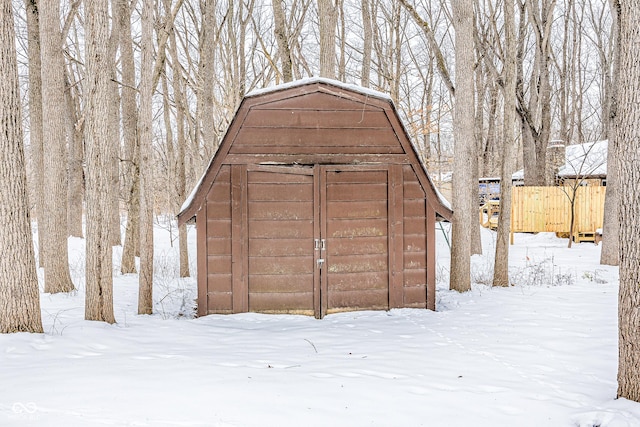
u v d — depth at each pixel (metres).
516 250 19.55
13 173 6.48
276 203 9.44
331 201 9.55
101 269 7.97
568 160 27.31
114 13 16.09
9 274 6.48
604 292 10.86
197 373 5.21
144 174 9.55
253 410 4.21
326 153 9.51
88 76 7.77
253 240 9.41
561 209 22.58
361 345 6.89
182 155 16.08
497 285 12.10
